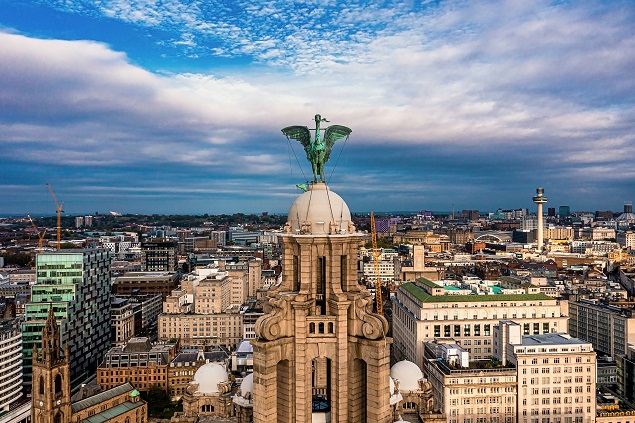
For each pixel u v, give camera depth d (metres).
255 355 58.44
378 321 58.50
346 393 59.81
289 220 63.41
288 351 59.38
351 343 60.25
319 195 62.81
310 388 60.22
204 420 92.12
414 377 112.19
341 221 62.09
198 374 103.25
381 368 58.44
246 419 78.69
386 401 59.25
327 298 60.72
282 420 60.03
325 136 65.50
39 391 185.88
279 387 60.59
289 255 62.50
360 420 61.31
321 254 60.72
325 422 61.66
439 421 101.06
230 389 103.12
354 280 62.88
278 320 58.78
